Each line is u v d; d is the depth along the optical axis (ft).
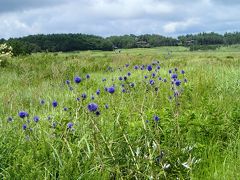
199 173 4.98
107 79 13.58
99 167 4.75
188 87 10.03
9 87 13.66
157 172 4.68
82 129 5.71
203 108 7.43
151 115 6.46
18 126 6.43
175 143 5.47
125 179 4.66
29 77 16.10
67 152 4.95
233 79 11.55
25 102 10.10
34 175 4.45
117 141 5.34
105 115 6.78
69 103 8.97
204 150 5.67
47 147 5.06
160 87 9.96
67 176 4.47
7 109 8.91
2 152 4.96
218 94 9.86
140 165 4.74
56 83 13.38
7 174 4.57
